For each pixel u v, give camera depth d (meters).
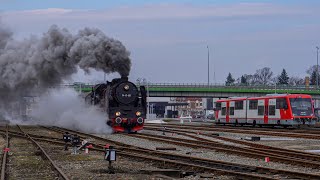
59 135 39.94
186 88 108.31
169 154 22.91
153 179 16.27
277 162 21.05
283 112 52.94
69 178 16.03
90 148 26.42
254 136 38.59
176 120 99.00
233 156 23.62
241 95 109.00
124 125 41.25
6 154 22.98
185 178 16.62
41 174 17.41
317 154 23.83
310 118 52.72
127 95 41.12
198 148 27.81
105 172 18.05
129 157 22.80
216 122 69.31
